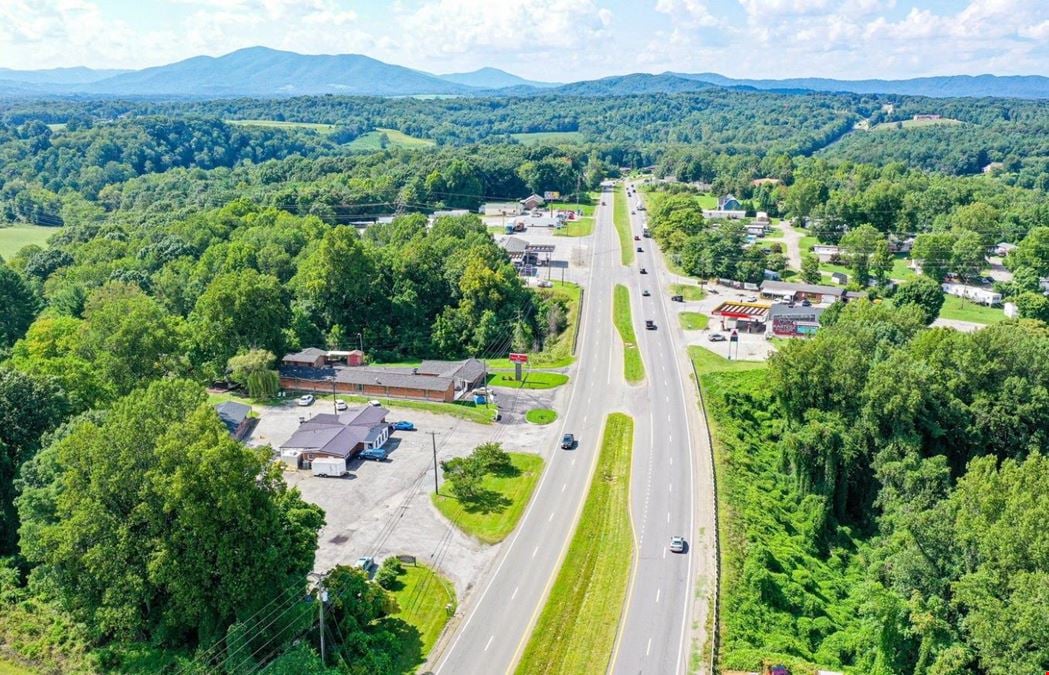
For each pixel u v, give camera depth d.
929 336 114.75
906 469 96.75
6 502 80.31
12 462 81.25
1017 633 63.91
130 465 66.06
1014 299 167.62
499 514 88.50
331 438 101.94
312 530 71.62
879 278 185.75
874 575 86.50
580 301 168.50
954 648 68.56
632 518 87.50
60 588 66.44
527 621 70.56
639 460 101.00
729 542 83.06
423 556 80.44
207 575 63.78
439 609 72.19
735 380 123.81
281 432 110.81
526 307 163.50
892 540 88.19
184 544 64.31
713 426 110.50
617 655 66.31
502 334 153.75
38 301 149.62
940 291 158.62
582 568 78.50
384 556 80.44
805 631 74.19
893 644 72.75
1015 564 68.44
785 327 146.62
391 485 95.38
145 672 63.06
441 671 64.12
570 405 119.69
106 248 179.00
